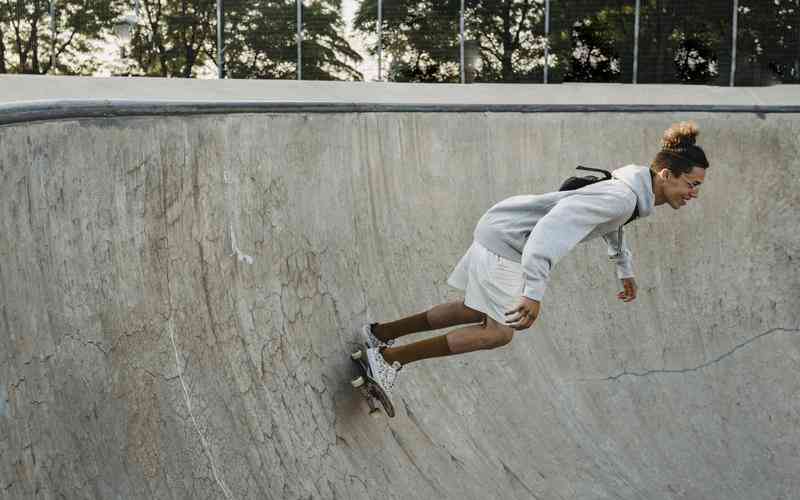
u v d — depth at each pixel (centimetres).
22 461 188
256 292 358
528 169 686
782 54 1430
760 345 670
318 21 1482
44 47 1478
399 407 422
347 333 421
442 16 1480
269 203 392
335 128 479
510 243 335
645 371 612
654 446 539
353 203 488
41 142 225
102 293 248
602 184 313
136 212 280
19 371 196
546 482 457
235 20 1481
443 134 615
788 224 746
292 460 327
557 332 600
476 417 470
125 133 278
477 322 369
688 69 1460
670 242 714
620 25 1465
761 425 588
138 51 1492
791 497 507
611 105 749
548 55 1482
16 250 205
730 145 771
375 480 366
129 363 254
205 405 291
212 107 347
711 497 495
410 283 515
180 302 298
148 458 247
